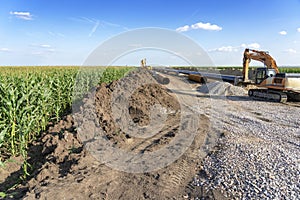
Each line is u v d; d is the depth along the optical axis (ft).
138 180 14.79
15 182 15.34
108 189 13.58
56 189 12.92
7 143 19.39
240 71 107.65
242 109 40.06
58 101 30.83
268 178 14.48
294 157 18.02
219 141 22.16
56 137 19.47
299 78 47.73
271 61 55.98
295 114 36.24
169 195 13.26
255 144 20.99
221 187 13.92
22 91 22.33
